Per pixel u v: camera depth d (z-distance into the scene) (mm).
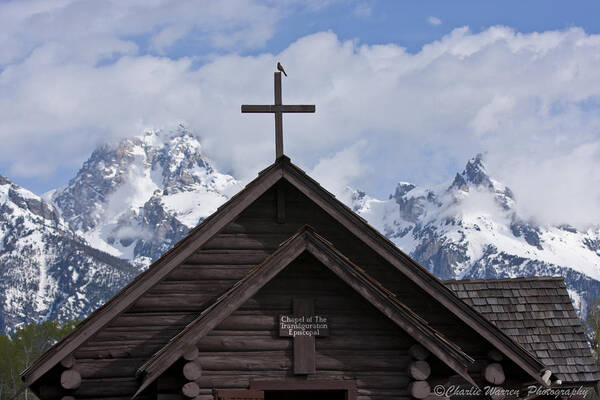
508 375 30859
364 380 27594
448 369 27953
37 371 28578
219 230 29875
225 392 26406
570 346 34469
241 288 26328
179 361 26781
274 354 27438
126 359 29766
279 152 30500
